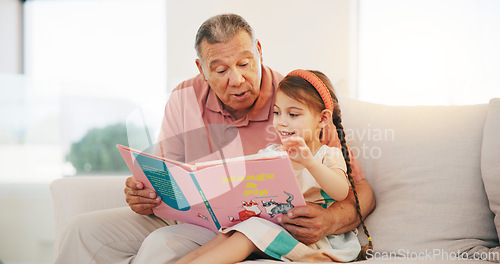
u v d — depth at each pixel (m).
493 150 1.20
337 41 2.44
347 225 1.21
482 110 1.31
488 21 2.41
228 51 1.35
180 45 2.60
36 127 3.23
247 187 1.05
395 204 1.27
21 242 3.10
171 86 2.61
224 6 2.53
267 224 1.08
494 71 2.40
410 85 2.56
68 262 1.23
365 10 2.62
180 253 1.11
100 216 1.26
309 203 1.16
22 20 3.38
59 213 1.38
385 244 1.21
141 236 1.28
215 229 1.17
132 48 3.28
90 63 3.31
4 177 3.13
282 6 2.47
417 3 2.54
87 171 3.26
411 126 1.34
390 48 2.59
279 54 2.48
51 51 3.34
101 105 3.28
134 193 1.23
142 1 3.27
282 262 1.04
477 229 1.20
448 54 2.49
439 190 1.24
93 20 3.31
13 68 3.30
